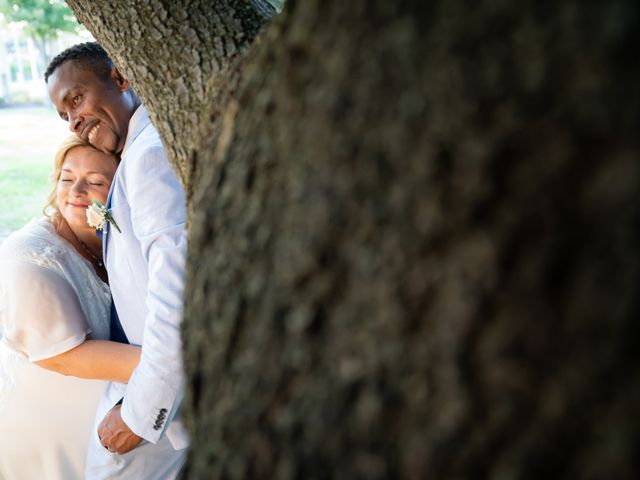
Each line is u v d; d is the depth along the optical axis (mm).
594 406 442
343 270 567
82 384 2420
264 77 713
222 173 736
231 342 681
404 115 533
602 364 438
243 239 669
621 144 433
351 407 556
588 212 447
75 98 2311
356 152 560
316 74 615
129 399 2039
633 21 435
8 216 7035
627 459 425
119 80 2369
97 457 2336
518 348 472
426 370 515
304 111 617
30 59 13227
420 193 519
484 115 493
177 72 1158
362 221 553
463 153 499
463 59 508
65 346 2242
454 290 499
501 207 483
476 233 492
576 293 450
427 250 516
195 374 754
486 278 485
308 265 588
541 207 466
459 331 495
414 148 524
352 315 561
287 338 609
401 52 542
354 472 557
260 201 657
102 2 1263
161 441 2359
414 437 521
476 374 491
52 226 2408
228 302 682
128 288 2221
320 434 577
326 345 579
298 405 597
